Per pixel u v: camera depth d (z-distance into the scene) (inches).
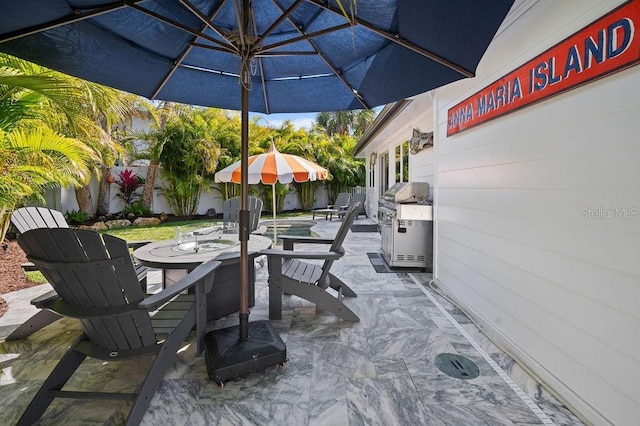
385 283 159.8
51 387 68.1
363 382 79.0
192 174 454.9
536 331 82.4
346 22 78.7
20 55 78.0
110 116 209.8
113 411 69.7
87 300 69.9
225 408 69.7
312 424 65.2
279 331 106.3
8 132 143.9
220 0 79.3
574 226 69.8
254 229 194.1
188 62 104.3
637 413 56.3
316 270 130.4
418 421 66.1
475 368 85.6
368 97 109.4
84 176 233.8
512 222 92.6
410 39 71.5
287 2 81.7
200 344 91.0
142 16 79.1
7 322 114.3
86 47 81.6
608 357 61.6
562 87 72.3
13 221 105.4
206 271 86.7
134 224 411.5
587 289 66.6
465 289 123.3
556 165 75.0
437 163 153.7
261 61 105.2
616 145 59.6
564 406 71.3
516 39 89.2
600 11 62.5
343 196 476.1
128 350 73.4
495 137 101.6
